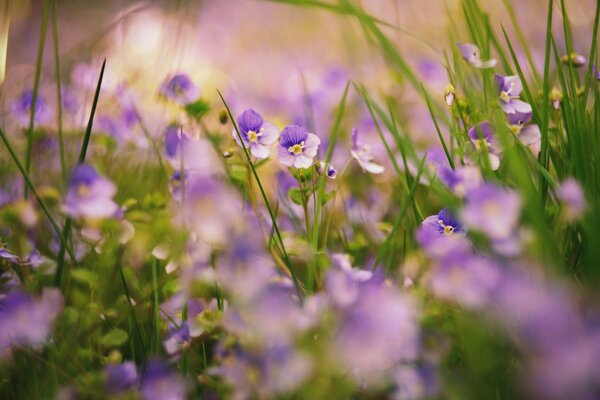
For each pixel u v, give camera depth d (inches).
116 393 11.4
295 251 12.6
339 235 13.8
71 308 12.0
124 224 12.6
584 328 10.4
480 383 11.1
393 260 13.3
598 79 12.9
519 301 10.4
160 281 13.0
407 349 11.1
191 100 13.8
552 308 10.3
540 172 12.3
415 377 11.1
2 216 12.6
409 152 14.3
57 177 15.6
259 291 10.9
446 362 11.5
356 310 10.8
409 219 13.6
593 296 11.0
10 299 11.5
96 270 12.7
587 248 11.8
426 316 11.3
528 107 12.7
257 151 12.7
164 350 12.2
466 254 10.8
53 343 11.9
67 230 12.5
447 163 13.4
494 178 12.2
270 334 10.8
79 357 11.8
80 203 11.5
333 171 12.9
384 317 10.7
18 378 12.0
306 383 10.9
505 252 11.0
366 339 10.6
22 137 15.8
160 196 13.1
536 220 11.2
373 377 11.1
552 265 11.1
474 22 14.2
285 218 14.5
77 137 16.3
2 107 16.1
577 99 12.9
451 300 11.6
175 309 12.6
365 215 15.1
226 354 11.5
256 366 11.0
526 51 14.0
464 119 13.0
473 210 10.9
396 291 11.7
